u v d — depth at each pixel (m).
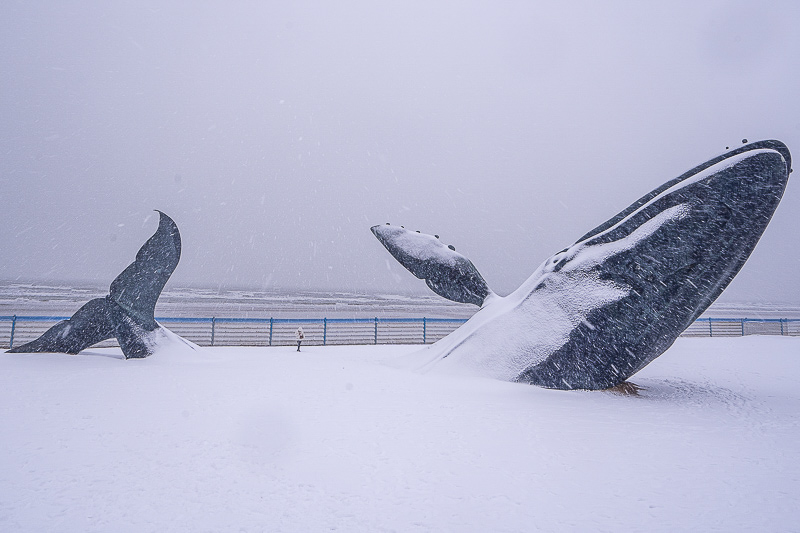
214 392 8.49
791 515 4.01
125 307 12.88
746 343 20.66
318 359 14.05
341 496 4.32
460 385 9.41
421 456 5.38
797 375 12.20
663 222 9.33
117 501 4.15
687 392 9.67
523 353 9.84
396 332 25.53
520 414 7.30
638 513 4.02
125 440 5.77
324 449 5.56
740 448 5.83
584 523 3.83
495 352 10.22
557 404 8.06
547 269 10.85
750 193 8.84
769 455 5.57
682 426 6.82
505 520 3.88
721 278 9.14
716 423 7.04
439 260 13.07
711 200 9.04
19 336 19.41
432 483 4.64
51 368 10.76
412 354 12.98
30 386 8.73
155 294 13.05
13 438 5.78
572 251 10.65
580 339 9.44
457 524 3.80
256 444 5.70
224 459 5.21
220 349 17.86
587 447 5.78
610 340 9.32
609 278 9.70
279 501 4.21
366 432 6.23
